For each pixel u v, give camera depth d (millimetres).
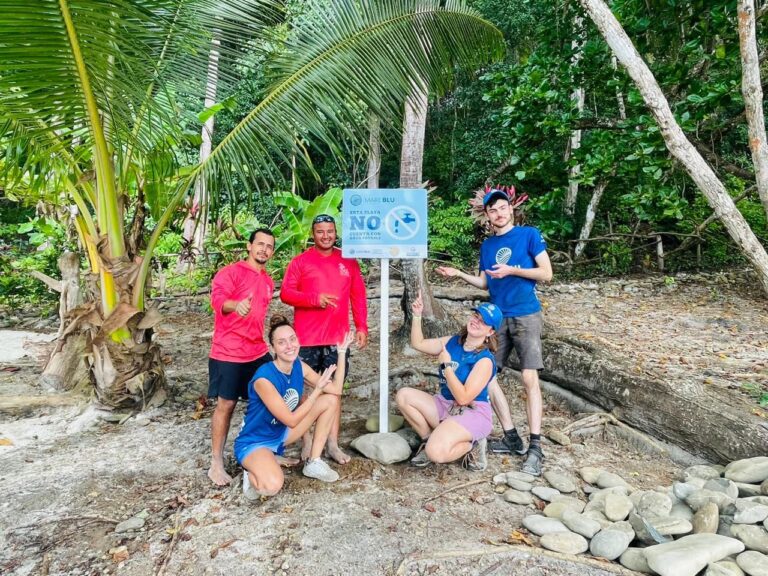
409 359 5773
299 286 3477
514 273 3342
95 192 4180
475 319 3184
